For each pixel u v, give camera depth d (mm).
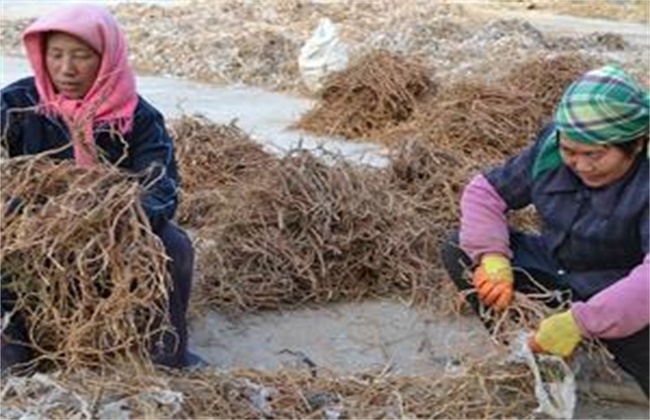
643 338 3756
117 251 3785
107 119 4004
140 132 4051
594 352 3947
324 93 9117
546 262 4133
